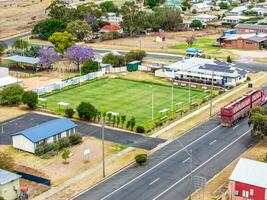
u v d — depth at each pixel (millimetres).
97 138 99812
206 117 111125
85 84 139750
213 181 79250
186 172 83062
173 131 102875
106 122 108000
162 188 77500
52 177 82125
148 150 93125
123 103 121812
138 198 74375
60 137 96688
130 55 159375
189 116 112062
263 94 119500
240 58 175000
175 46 197500
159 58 173750
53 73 154875
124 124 107188
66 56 158750
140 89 134500
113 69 153500
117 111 115500
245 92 130750
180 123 107625
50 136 94125
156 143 96562
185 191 76125
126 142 97375
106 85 138750
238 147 93312
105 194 75875
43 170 84812
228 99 124500
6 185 73500
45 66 160875
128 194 75750
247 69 158375
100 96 128000
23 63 161000
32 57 167250
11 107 120625
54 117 112625
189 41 197250
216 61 153750
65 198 74812
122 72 153625
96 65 149125
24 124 108000
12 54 177750
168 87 136750
